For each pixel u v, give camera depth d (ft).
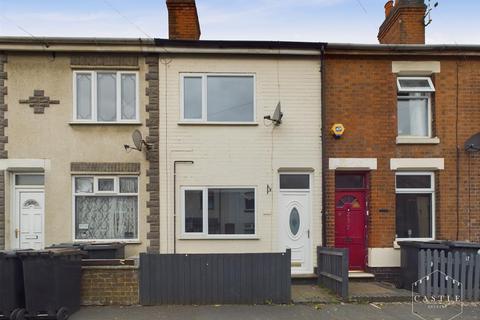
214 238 31.04
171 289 24.86
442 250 26.96
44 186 30.78
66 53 31.01
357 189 32.55
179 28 33.76
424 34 35.22
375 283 30.58
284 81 32.01
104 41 30.55
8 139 30.50
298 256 31.63
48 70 30.96
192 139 31.35
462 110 32.42
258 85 31.89
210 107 31.96
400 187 32.48
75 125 30.86
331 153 31.81
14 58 30.81
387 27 37.73
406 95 33.19
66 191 30.60
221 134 31.53
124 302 24.59
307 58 32.14
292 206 31.89
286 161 31.63
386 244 31.53
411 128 33.40
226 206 31.73
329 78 32.19
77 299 23.67
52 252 21.62
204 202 31.27
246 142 31.58
